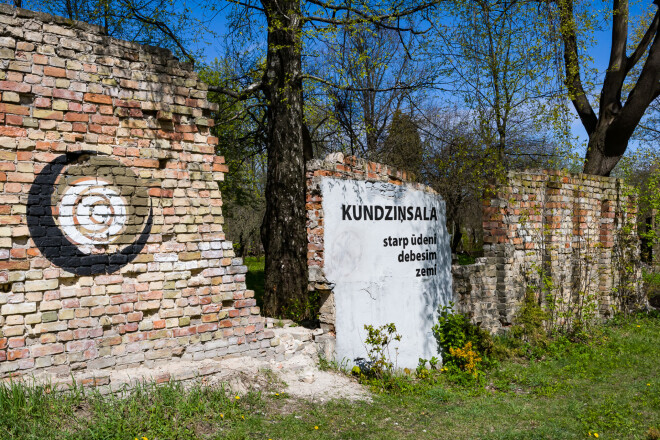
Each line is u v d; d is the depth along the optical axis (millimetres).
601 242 11742
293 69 11023
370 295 7262
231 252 6199
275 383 5941
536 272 9594
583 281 10734
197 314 5863
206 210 6004
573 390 6820
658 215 12961
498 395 6590
